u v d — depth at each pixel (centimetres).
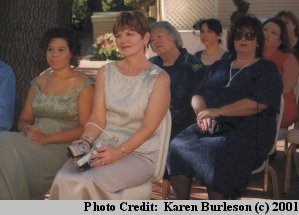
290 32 698
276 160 680
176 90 507
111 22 2281
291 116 579
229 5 1512
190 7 1517
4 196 394
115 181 365
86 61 1831
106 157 368
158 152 397
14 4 626
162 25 513
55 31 443
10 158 404
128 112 389
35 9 625
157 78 390
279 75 466
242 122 455
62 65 441
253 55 475
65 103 438
